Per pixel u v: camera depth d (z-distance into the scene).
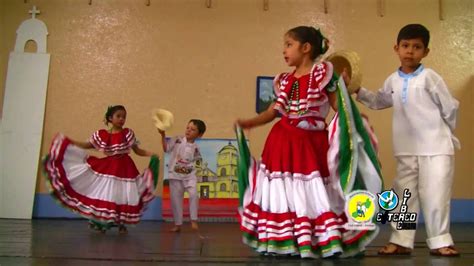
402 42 3.31
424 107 3.23
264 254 2.99
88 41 7.38
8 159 7.14
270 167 3.01
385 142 7.29
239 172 3.04
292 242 2.82
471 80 7.46
